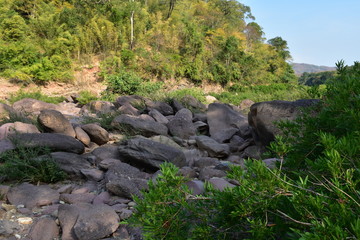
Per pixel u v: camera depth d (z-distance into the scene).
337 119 2.20
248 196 1.82
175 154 5.07
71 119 9.64
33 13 32.81
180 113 8.65
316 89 3.25
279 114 5.63
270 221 2.05
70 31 28.75
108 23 29.19
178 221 2.04
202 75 31.45
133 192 3.88
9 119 7.82
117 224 3.12
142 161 5.05
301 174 2.13
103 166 4.92
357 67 2.94
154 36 32.34
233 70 33.91
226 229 2.09
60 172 4.67
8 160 4.81
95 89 23.30
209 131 8.10
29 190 3.96
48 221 3.18
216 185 3.65
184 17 42.88
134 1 34.31
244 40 53.62
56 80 22.83
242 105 18.08
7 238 2.96
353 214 1.50
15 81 21.09
